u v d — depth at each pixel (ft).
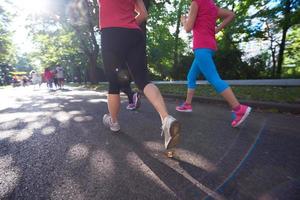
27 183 6.88
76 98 32.91
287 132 11.01
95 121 14.97
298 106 15.23
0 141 11.23
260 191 5.99
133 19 9.32
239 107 11.64
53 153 9.23
